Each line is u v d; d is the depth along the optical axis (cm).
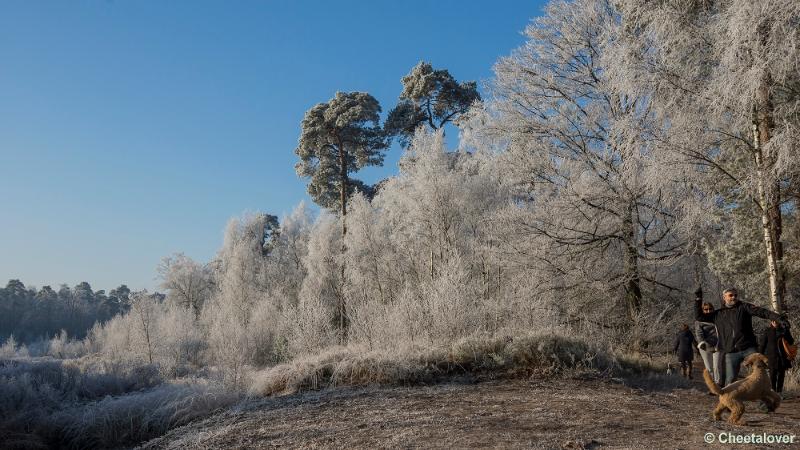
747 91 932
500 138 1897
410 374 1190
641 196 1633
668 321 1741
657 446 558
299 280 4706
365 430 759
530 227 1789
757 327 1519
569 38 1767
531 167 1819
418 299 1672
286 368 1311
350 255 3170
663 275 1873
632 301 1758
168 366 2344
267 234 6738
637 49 1146
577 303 1777
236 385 1375
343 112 4053
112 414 1334
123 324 4066
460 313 1542
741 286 1582
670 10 1066
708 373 675
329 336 1933
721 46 1001
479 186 2684
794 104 1013
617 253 1842
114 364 2316
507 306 1691
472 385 1105
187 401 1295
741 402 656
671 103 1084
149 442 987
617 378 1138
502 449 593
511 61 1894
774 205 1042
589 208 1736
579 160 1775
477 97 3966
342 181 4225
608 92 1680
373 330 1666
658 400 891
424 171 2684
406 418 815
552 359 1214
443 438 667
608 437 617
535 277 1775
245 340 2398
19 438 1362
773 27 886
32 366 2159
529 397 940
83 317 11325
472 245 2350
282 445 734
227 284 4566
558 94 1828
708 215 1195
